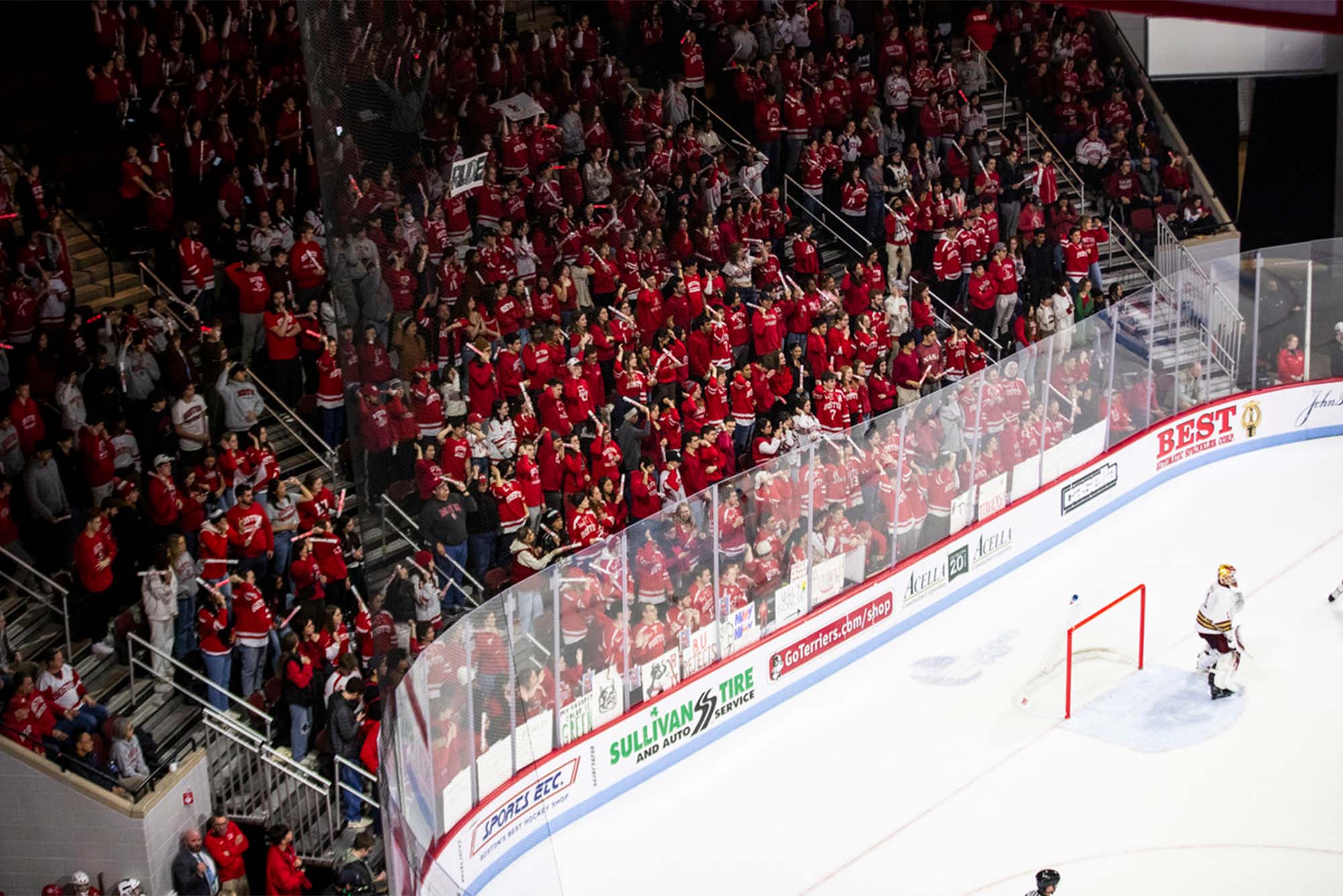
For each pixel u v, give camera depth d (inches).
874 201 1168.8
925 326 1139.3
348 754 726.5
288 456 867.4
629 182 1060.5
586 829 741.3
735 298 1051.3
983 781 773.9
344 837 718.5
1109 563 1024.9
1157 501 1122.7
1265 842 711.1
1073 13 1365.7
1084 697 848.9
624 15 1135.6
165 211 885.2
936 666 895.7
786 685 861.8
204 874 669.3
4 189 820.6
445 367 577.6
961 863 706.2
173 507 760.3
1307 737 797.9
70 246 885.2
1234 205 1478.8
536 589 696.4
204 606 749.3
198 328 851.4
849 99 1205.1
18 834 653.9
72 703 667.4
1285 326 1184.8
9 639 703.7
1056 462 1041.5
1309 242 1176.8
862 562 896.9
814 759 801.6
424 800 573.6
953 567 965.2
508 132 971.9
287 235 919.7
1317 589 963.3
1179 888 679.1
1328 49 1371.8
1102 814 739.4
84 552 709.9
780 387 1029.8
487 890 654.5
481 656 646.5
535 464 864.9
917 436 928.9
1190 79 1405.0
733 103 1172.5
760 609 834.8
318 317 882.1
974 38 1304.1
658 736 784.9
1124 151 1355.8
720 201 1082.7
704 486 947.3
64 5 930.1
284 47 1008.9
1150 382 1111.6
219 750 727.1
